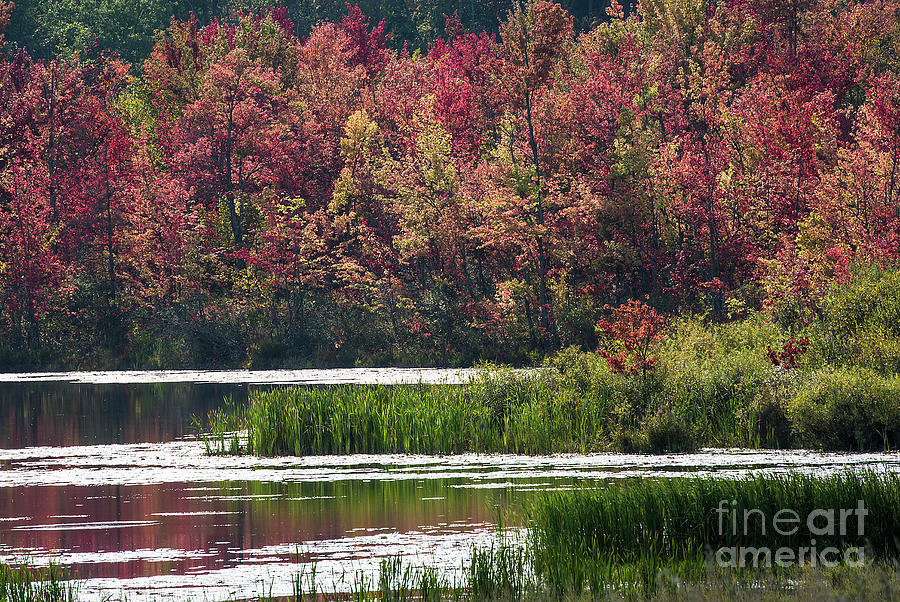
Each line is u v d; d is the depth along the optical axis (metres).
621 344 55.41
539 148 121.69
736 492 28.19
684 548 26.98
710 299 112.44
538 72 119.56
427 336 115.88
